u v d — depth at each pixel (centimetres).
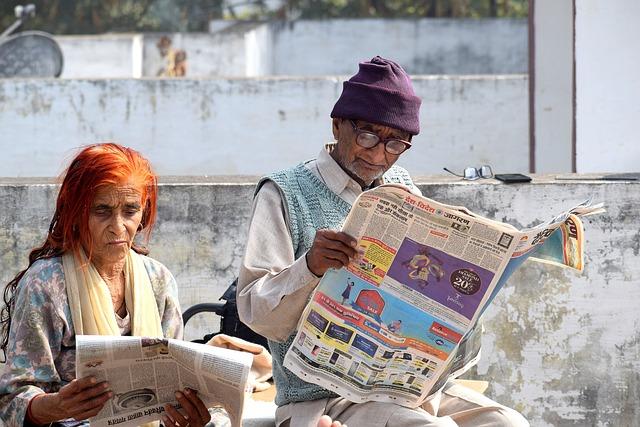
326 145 457
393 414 411
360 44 2948
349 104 430
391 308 400
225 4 3831
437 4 3919
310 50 2938
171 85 1677
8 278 598
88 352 373
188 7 3772
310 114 1681
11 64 2050
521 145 1689
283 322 411
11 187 595
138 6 3744
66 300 412
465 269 395
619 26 1031
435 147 1698
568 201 609
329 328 403
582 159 1046
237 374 382
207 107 1680
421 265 396
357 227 393
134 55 2438
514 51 2947
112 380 385
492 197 608
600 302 616
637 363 619
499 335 618
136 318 425
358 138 430
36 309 407
